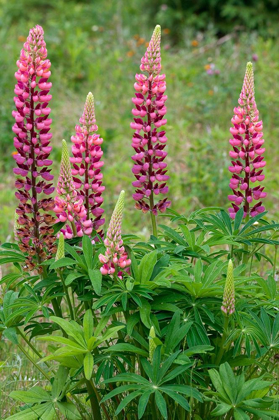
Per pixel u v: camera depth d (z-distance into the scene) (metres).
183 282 2.75
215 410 2.59
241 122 3.22
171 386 2.59
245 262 3.29
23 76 2.92
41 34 2.91
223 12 12.16
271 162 6.99
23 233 3.00
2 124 7.94
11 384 3.64
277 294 3.02
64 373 2.91
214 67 8.78
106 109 8.78
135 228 5.80
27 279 3.04
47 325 3.14
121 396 2.99
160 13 12.73
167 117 7.87
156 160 3.23
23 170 3.00
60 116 8.56
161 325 2.93
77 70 9.94
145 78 3.13
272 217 5.78
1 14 13.29
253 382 2.64
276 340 2.80
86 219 3.16
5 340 4.11
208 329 3.02
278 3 12.19
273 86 8.64
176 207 6.19
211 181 6.37
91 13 13.75
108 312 2.74
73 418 2.83
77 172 3.12
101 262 2.75
